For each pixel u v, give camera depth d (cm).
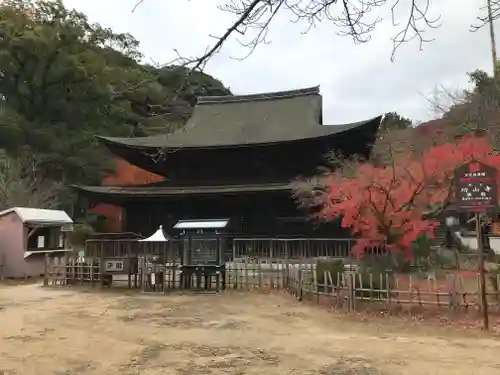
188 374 736
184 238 1708
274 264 2100
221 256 1689
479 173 1080
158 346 913
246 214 2884
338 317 1197
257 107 3494
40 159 4384
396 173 1777
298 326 1105
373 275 1302
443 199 1766
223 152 2958
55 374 746
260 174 3045
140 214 3031
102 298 1543
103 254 1842
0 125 4288
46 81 4697
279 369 757
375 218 1809
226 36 386
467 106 2695
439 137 2311
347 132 2656
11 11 4550
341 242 2397
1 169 3822
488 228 3036
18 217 2181
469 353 843
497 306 1144
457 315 1141
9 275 2138
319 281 1427
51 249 2319
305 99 3425
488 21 394
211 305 1398
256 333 1032
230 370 754
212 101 3616
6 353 869
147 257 1827
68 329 1077
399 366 763
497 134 2183
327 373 733
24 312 1297
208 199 2875
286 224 2798
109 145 3033
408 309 1203
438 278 1653
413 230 1764
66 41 4703
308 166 2947
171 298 1533
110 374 745
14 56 4534
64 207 4341
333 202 2098
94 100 4781
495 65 2658
